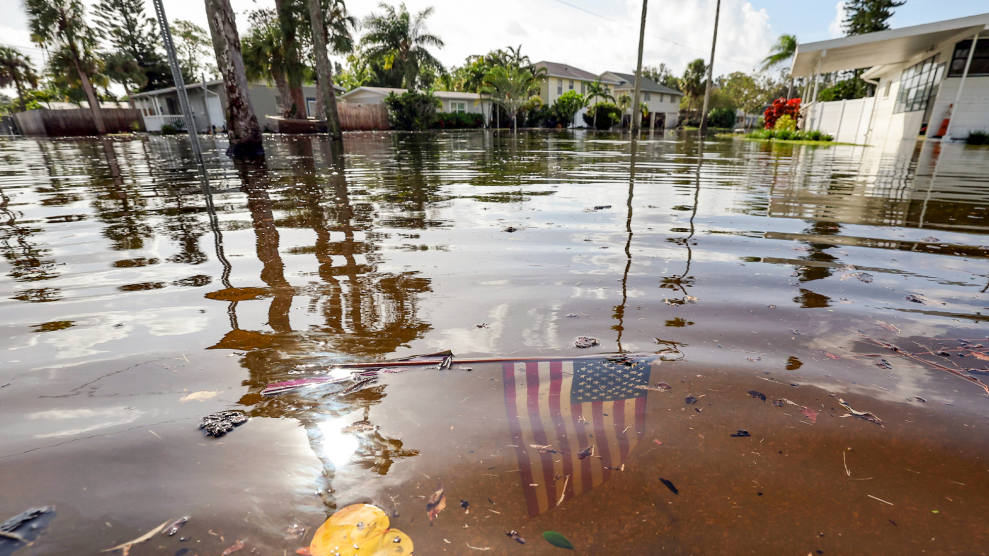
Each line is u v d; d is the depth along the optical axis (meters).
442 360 1.30
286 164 7.28
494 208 3.57
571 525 0.77
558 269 2.12
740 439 0.98
